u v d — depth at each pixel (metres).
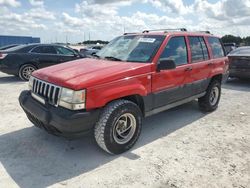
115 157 3.97
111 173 3.54
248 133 5.04
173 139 4.67
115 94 3.80
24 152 4.06
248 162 3.89
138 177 3.45
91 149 4.21
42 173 3.50
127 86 3.97
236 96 8.16
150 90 4.39
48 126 3.75
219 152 4.19
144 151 4.18
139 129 4.24
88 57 5.20
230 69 10.03
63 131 3.51
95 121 3.67
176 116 5.96
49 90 3.80
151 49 4.61
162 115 6.02
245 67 9.65
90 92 3.56
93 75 3.74
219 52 6.45
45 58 10.35
